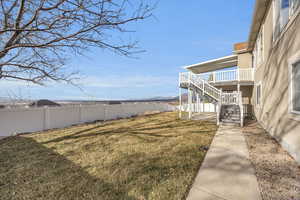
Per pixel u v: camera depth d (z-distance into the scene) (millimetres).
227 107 9531
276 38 5527
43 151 4777
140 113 16625
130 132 7215
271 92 5992
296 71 4105
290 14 4449
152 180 2939
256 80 9398
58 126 8969
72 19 2736
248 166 3449
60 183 2912
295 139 3889
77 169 3479
